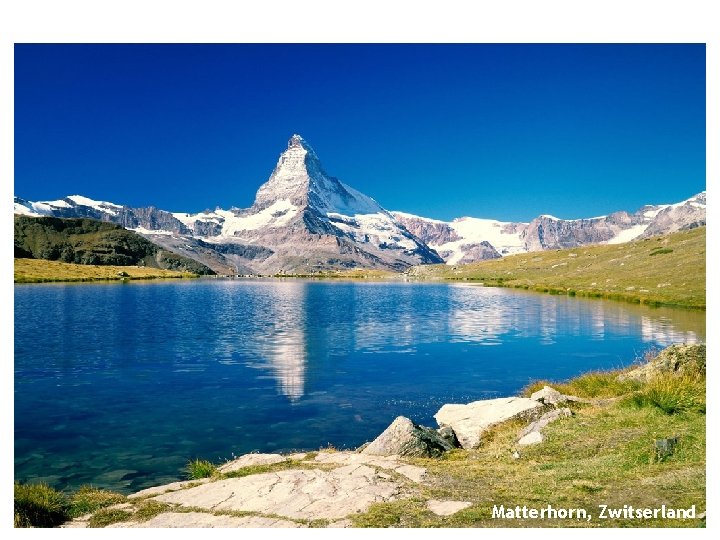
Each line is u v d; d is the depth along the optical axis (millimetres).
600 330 65500
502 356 49844
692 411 18641
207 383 38406
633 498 12445
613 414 20078
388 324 77250
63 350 52938
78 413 30641
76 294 144625
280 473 16641
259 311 101000
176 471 21750
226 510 13750
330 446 24766
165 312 97562
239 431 27172
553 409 23219
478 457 18516
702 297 90125
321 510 13211
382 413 30594
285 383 38500
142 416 30047
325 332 68438
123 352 52000
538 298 120500
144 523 13242
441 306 108625
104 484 20312
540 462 16500
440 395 34906
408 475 15938
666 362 25938
